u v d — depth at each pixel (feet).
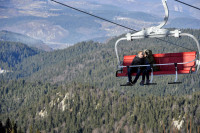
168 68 121.39
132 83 110.01
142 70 108.78
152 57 112.16
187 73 111.34
